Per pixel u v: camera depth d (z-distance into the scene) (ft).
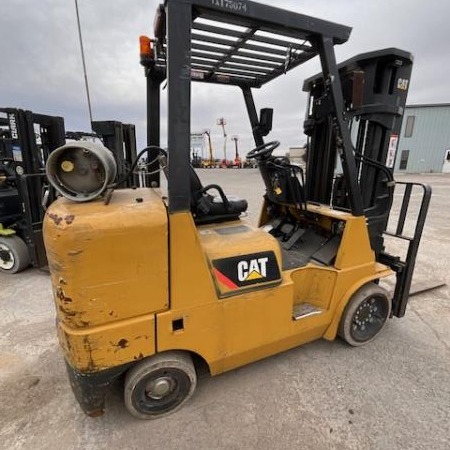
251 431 5.57
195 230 5.04
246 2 4.69
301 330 6.75
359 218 6.88
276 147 7.43
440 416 5.85
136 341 5.00
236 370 7.07
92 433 5.53
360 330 7.82
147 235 4.64
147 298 4.92
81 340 4.62
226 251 5.67
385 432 5.52
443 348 7.91
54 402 6.18
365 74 6.84
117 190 6.37
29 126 11.69
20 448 5.23
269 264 5.97
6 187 13.58
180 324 5.36
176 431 5.57
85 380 4.92
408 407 6.06
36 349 7.78
